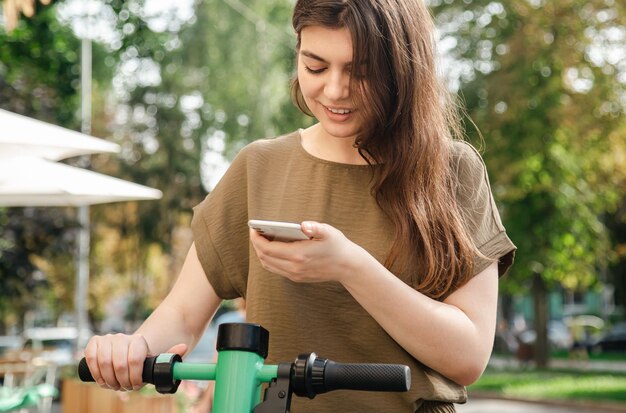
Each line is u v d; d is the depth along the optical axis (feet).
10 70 56.75
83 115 60.13
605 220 94.17
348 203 6.19
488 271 6.05
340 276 5.24
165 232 86.22
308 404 5.92
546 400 56.59
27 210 48.83
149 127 85.10
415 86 5.96
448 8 71.41
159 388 5.11
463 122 6.75
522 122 68.80
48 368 31.76
